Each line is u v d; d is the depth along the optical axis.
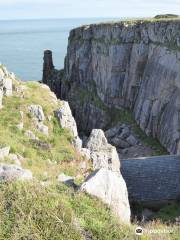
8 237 12.89
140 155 62.31
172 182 38.72
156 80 66.94
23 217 13.67
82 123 94.69
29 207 14.11
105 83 88.19
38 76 166.12
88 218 14.30
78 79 107.00
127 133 72.44
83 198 15.50
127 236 14.02
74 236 13.19
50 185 16.31
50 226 13.42
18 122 33.44
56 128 36.22
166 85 62.78
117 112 83.38
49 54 124.06
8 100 37.50
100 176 16.98
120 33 83.12
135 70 76.81
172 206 34.72
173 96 60.72
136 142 68.31
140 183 38.59
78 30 110.25
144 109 70.50
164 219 30.05
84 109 94.88
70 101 103.88
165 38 65.75
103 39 91.75
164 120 62.78
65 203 14.62
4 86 38.06
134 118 76.38
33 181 16.05
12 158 22.89
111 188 16.78
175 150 56.84
